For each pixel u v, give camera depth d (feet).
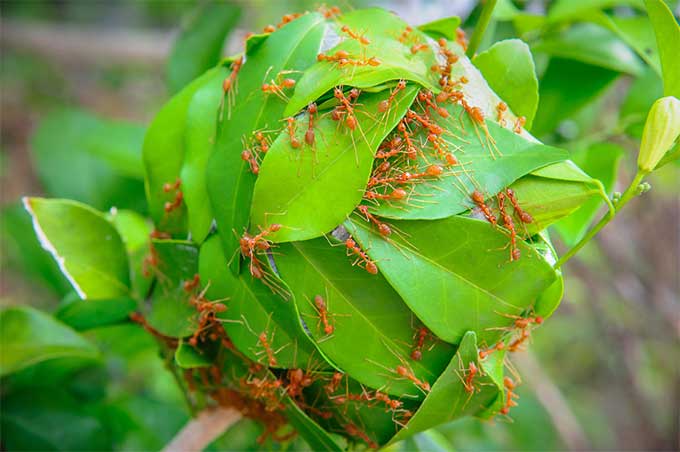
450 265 0.96
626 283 2.10
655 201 2.13
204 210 1.02
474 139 0.96
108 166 1.68
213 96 1.04
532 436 1.97
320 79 0.97
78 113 1.92
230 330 1.01
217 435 1.17
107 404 1.40
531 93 1.01
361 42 0.98
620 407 2.69
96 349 1.22
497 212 0.95
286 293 0.97
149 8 3.17
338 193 0.94
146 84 3.29
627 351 2.41
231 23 1.37
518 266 0.96
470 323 0.97
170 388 1.90
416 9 1.60
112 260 1.15
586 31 1.29
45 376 1.34
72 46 2.97
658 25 0.99
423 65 0.99
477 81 1.00
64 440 1.26
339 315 0.97
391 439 1.01
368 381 0.98
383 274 0.95
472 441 1.80
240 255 0.98
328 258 0.96
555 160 0.94
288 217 0.95
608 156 1.27
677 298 2.13
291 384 1.00
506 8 1.26
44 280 1.42
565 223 1.17
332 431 1.06
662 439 2.56
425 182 0.95
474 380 0.99
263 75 1.00
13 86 3.11
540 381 2.08
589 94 1.28
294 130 0.96
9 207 1.44
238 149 0.99
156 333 1.12
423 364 0.99
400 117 0.94
